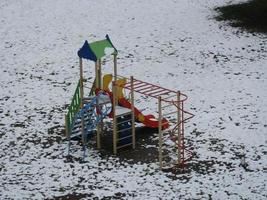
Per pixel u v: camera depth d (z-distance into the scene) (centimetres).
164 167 1527
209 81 2075
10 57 2352
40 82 2117
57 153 1622
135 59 2297
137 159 1577
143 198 1385
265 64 2195
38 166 1552
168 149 1630
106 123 1794
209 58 2278
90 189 1434
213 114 1823
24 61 2311
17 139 1706
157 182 1457
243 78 2084
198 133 1708
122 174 1500
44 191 1432
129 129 1650
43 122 1811
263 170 1501
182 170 1509
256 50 2331
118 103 1661
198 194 1399
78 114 1622
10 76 2177
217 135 1694
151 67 2216
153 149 1631
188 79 2100
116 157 1591
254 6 2772
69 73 2192
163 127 1728
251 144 1638
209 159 1564
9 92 2036
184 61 2259
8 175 1511
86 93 2012
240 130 1717
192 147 1628
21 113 1875
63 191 1429
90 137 1712
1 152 1633
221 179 1465
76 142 1684
